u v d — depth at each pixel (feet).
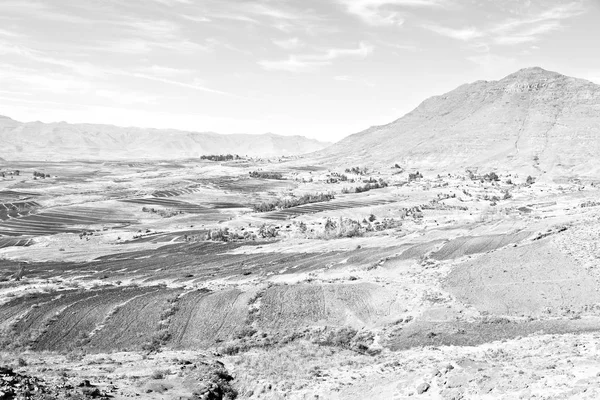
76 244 573.33
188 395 104.53
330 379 117.60
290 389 112.78
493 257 269.44
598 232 270.87
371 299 228.43
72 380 110.42
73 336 203.41
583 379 81.76
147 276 360.89
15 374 105.60
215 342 192.24
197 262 421.59
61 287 304.09
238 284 287.28
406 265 297.33
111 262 448.65
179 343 193.26
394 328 186.60
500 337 154.61
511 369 96.12
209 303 234.58
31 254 502.38
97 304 238.48
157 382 114.01
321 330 194.70
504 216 486.79
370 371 121.29
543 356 107.86
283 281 290.35
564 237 280.51
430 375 100.94
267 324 207.51
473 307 202.69
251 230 600.39
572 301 195.21
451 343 155.74
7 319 220.23
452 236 378.94
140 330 207.41
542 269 236.63
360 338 178.29
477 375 95.04
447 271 259.80
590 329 152.25
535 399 78.54
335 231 521.65
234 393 115.65
